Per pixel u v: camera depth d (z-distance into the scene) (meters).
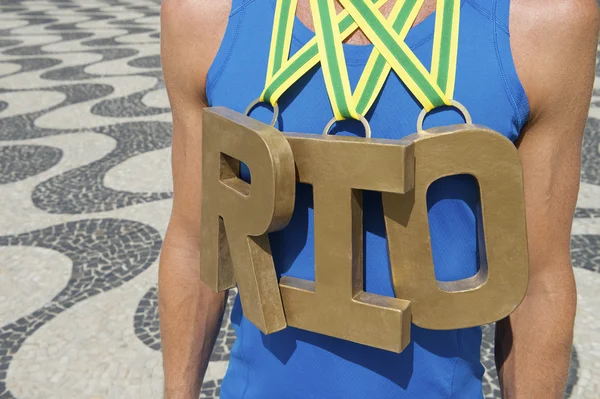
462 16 0.61
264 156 0.60
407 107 0.62
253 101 0.67
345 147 0.60
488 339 2.61
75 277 3.25
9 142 5.32
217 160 0.67
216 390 2.40
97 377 2.52
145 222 3.85
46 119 5.94
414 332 0.70
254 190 0.62
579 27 0.61
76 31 10.95
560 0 0.61
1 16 12.88
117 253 3.48
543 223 0.68
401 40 0.61
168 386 0.88
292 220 0.69
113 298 3.06
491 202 0.61
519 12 0.61
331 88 0.62
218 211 0.68
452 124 0.61
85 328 2.83
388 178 0.58
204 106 0.76
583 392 2.37
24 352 2.67
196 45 0.72
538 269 0.71
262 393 0.79
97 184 4.44
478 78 0.60
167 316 0.86
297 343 0.74
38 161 4.89
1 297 3.08
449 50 0.60
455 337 0.72
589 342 2.63
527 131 0.66
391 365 0.71
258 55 0.67
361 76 0.62
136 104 6.38
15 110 6.23
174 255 0.85
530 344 0.72
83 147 5.18
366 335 0.65
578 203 3.89
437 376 0.72
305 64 0.63
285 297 0.69
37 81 7.36
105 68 7.98
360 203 0.63
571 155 0.67
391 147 0.57
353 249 0.64
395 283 0.65
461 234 0.65
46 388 2.47
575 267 3.18
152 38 10.18
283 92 0.64
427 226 0.62
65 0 15.83
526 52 0.61
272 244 0.72
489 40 0.60
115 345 2.71
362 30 0.62
